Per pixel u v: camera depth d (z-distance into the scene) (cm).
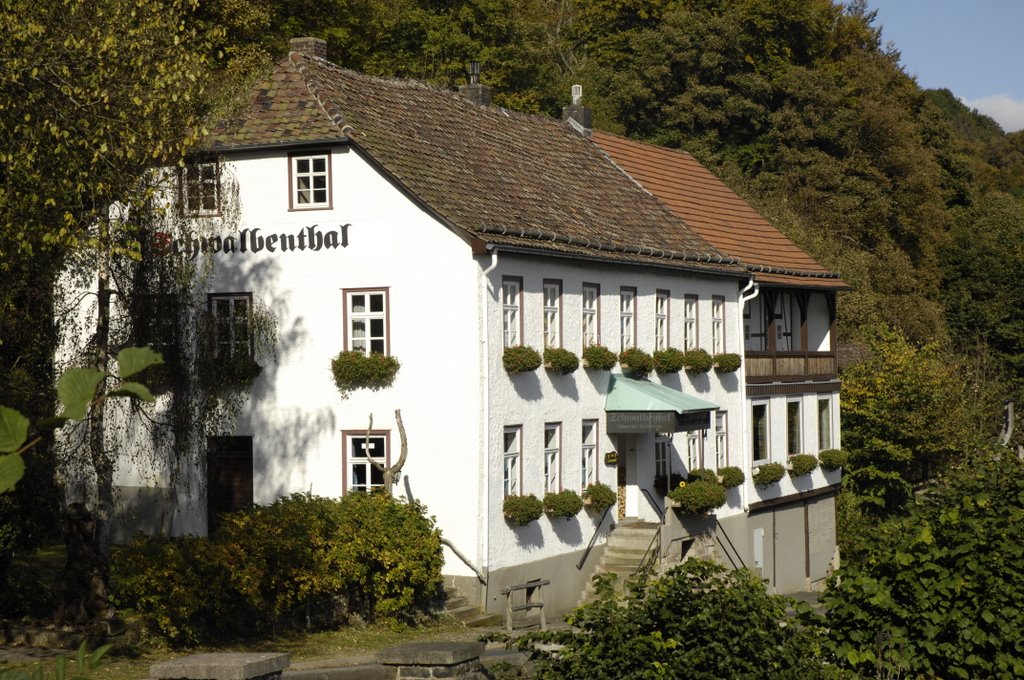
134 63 1889
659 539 2939
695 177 4019
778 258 3897
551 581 2711
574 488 2825
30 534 1934
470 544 2470
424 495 2506
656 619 1082
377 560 2245
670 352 3162
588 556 2877
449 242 2494
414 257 2517
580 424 2853
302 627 2120
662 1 6284
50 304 1978
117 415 2055
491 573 2484
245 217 2614
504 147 3095
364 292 2548
